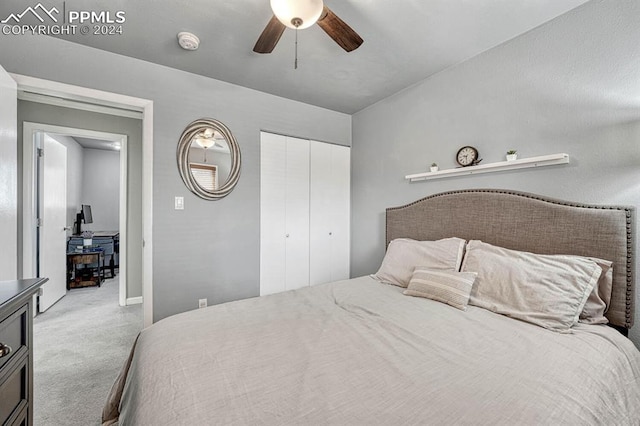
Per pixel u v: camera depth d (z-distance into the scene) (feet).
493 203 6.55
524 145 6.25
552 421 2.48
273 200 9.64
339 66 7.68
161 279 7.70
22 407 3.19
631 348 4.03
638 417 3.39
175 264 7.89
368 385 2.94
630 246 4.75
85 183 18.26
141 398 2.90
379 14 5.65
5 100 5.28
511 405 2.64
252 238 9.17
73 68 6.59
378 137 10.18
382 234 10.12
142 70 7.40
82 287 13.94
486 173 6.95
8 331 2.93
